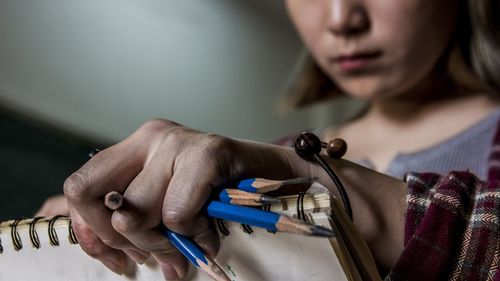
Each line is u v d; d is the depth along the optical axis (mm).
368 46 631
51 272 331
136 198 263
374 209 324
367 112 830
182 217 257
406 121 731
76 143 1328
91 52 1390
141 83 1492
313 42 692
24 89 1230
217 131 1662
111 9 1451
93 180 275
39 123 1258
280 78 1929
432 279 298
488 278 298
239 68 1773
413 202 326
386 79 653
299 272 271
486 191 333
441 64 701
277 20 1927
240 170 280
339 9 625
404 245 320
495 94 696
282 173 300
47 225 320
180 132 290
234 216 251
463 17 683
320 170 315
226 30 1745
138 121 1468
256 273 278
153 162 277
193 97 1615
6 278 344
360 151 754
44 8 1301
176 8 1600
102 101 1391
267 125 1833
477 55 680
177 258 284
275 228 238
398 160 674
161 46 1554
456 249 309
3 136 1185
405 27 618
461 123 688
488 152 609
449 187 332
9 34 1222
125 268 313
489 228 311
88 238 297
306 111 1905
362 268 273
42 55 1283
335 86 893
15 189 1179
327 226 246
